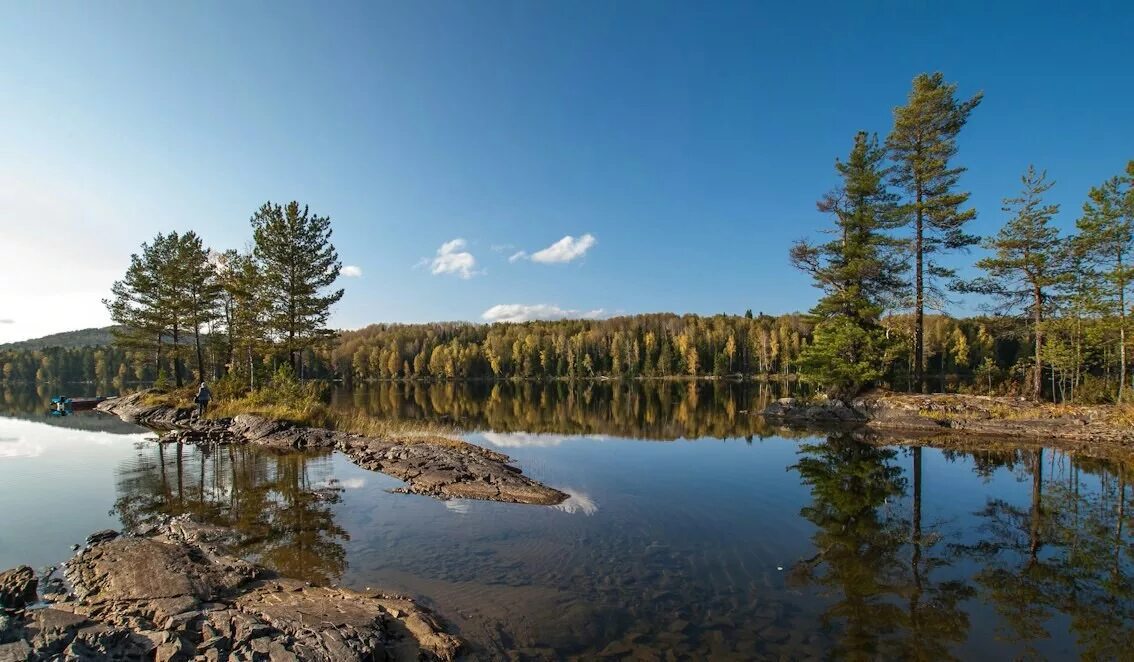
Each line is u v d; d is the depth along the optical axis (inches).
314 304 1235.9
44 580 295.1
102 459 676.1
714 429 1040.8
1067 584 302.4
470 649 230.5
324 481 553.0
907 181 1111.0
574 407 1659.7
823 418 1120.2
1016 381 1257.4
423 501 477.7
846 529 402.0
